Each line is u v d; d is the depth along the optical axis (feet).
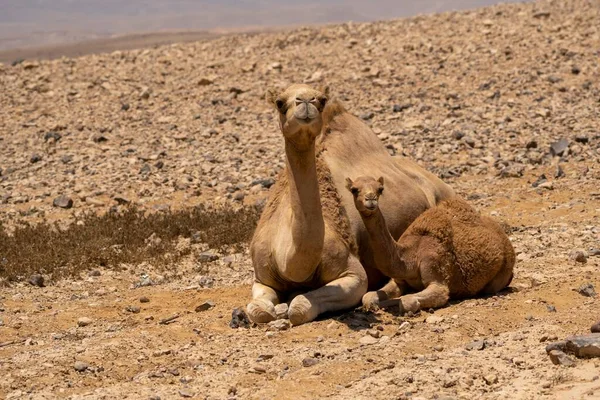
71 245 123.34
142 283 107.45
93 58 280.92
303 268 81.00
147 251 120.26
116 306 96.84
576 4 286.05
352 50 255.91
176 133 197.67
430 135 179.22
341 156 94.43
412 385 63.00
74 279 110.93
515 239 111.45
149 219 134.92
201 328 82.74
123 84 244.01
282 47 272.72
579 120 178.91
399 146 172.24
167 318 89.30
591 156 156.15
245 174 163.02
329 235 85.15
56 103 231.91
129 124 209.05
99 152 188.55
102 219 137.69
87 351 76.64
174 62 263.49
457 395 60.90
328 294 82.84
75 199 155.74
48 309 98.07
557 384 61.31
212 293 100.22
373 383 63.93
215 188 156.76
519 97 199.93
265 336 77.66
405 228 97.04
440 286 85.15
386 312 83.82
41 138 203.31
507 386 61.93
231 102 220.02
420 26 278.26
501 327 77.41
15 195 160.25
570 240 107.96
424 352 71.46
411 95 210.38
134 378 70.03
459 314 81.15
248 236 124.26
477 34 255.09
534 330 74.23
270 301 83.51
